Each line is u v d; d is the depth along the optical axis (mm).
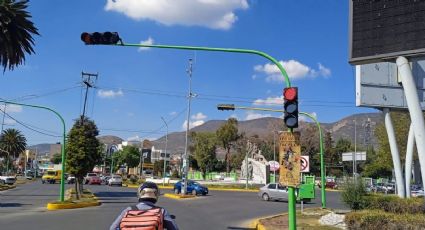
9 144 126000
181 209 27812
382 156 58281
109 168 138625
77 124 35438
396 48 13719
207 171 100562
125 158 127188
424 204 17328
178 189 46438
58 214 23125
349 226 14234
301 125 103125
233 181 77375
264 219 21219
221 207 30203
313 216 22609
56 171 80312
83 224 18562
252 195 45906
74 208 27750
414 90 13680
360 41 14484
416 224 13281
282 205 33062
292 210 14273
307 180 25984
